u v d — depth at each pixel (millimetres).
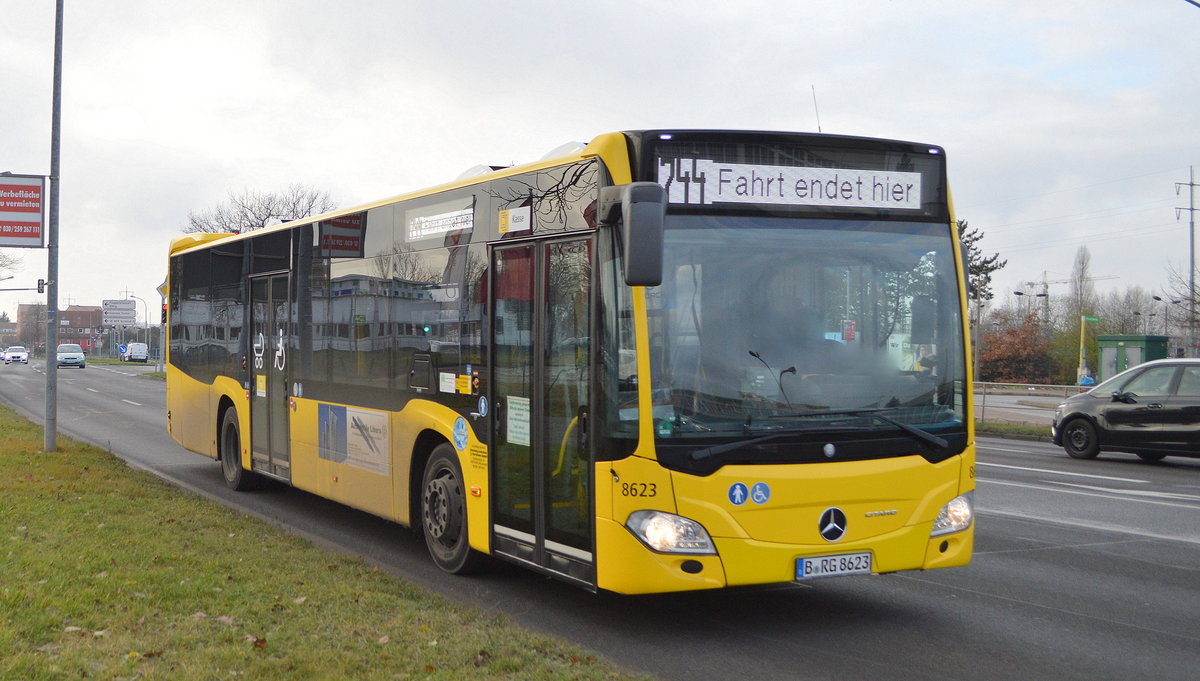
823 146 6664
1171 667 6008
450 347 8180
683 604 7496
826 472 6332
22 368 77438
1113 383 18109
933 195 6949
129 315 94250
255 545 8430
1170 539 10062
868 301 6637
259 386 12281
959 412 6793
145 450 18609
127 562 7422
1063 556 9250
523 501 7234
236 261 13156
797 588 8031
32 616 5914
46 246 15750
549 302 6977
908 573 8570
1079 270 87812
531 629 6754
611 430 6262
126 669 5066
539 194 7133
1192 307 42219
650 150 6340
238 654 5371
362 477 9648
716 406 6223
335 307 10250
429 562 8914
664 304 6234
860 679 5762
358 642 5660
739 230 6434
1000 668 5977
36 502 10062
